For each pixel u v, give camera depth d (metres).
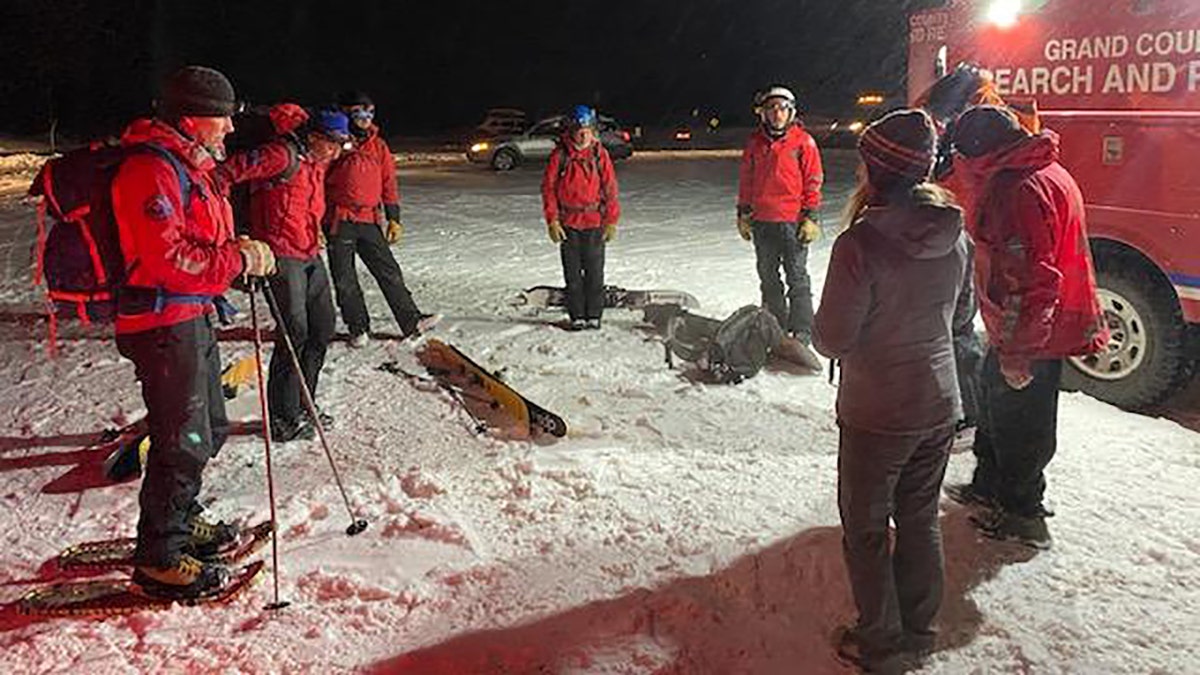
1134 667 3.45
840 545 4.17
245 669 3.48
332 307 5.79
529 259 11.58
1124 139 5.84
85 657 3.53
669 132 42.28
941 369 3.32
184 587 3.87
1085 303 4.00
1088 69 5.98
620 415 5.86
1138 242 5.84
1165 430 5.52
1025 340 3.72
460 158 29.78
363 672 3.47
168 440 3.81
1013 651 3.55
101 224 3.59
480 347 7.45
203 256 3.67
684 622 3.73
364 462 5.19
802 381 6.45
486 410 5.98
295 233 5.46
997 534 4.27
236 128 5.54
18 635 3.67
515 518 4.53
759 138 7.25
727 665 3.50
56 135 38.59
